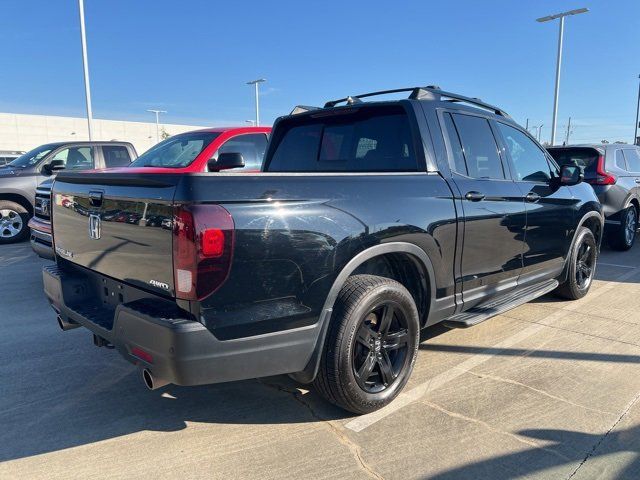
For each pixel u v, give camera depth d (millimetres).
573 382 3695
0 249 9438
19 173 9797
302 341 2859
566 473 2645
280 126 4891
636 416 3197
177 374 2520
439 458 2791
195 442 3002
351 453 2855
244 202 2609
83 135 61688
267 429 3135
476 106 4531
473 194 3861
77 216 3398
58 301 3551
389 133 3979
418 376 3832
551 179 5031
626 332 4742
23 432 3129
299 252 2771
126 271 2939
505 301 4363
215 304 2531
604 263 8016
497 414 3250
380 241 3146
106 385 3779
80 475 2691
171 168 6512
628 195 8859
